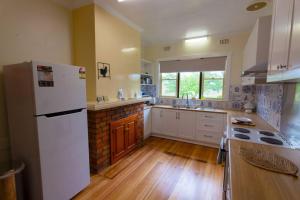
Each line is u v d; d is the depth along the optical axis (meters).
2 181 1.37
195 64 3.94
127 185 2.10
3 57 1.70
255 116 2.89
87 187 2.04
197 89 4.07
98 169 2.36
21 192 1.53
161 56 4.35
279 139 1.62
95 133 2.26
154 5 2.34
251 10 2.44
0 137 1.70
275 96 2.08
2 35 1.69
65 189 1.71
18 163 1.58
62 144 1.66
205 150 3.25
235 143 1.47
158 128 4.03
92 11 2.26
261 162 1.08
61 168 1.66
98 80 2.38
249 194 0.74
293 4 0.88
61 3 2.26
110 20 2.55
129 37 3.04
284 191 0.77
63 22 2.32
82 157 1.91
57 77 1.58
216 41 3.68
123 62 2.91
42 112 1.46
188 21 2.88
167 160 2.80
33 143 1.49
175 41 4.12
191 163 2.70
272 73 1.32
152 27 3.20
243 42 3.43
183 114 3.69
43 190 1.50
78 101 1.83
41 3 2.04
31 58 1.95
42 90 1.46
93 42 2.30
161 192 1.97
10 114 1.62
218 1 2.20
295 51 0.84
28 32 1.91
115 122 2.64
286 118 1.69
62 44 2.32
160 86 4.50
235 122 2.36
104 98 2.47
